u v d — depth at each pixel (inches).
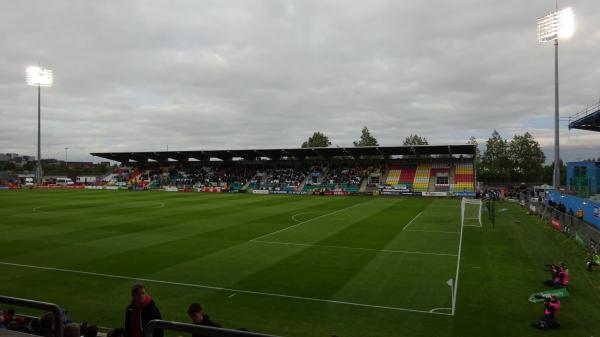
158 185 3154.5
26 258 871.7
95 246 992.2
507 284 703.7
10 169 5649.6
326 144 5226.4
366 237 1120.2
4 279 724.7
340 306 598.5
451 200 2224.4
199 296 641.0
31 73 3070.9
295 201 2123.5
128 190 2945.4
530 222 1443.2
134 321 296.8
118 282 709.3
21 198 2207.2
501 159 3777.1
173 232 1183.6
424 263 845.2
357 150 2758.4
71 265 815.7
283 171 3080.7
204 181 3110.2
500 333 505.0
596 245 873.5
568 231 1119.6
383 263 842.8
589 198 1336.1
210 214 1577.3
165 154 3260.3
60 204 1900.8
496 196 2369.6
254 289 674.8
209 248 976.9
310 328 522.0
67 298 629.9
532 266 823.7
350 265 826.8
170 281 716.7
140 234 1150.3
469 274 764.6
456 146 2517.2
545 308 530.3
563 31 1596.9
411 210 1744.6
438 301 619.8
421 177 2687.0
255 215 1558.8
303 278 737.0
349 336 498.0
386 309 586.9
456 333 505.7
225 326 528.7
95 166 6604.3
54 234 1144.2
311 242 1051.3
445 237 1127.6
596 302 613.9
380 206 1900.8
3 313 424.8
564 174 3880.4
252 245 1013.2
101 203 1955.0
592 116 1407.5
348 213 1635.1
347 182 2778.1
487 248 990.4
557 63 1619.1
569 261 866.8
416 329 517.7
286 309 587.2
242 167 3272.6
